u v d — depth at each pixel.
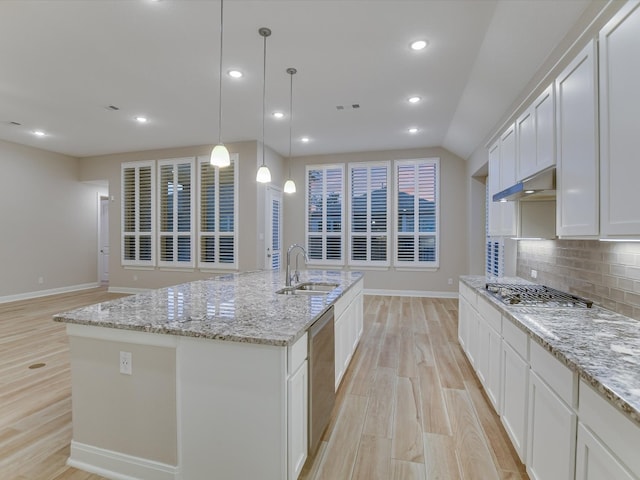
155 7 2.50
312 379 1.82
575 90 1.83
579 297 2.34
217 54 3.16
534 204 2.81
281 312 1.95
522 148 2.69
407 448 2.04
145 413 1.72
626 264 1.86
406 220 6.58
